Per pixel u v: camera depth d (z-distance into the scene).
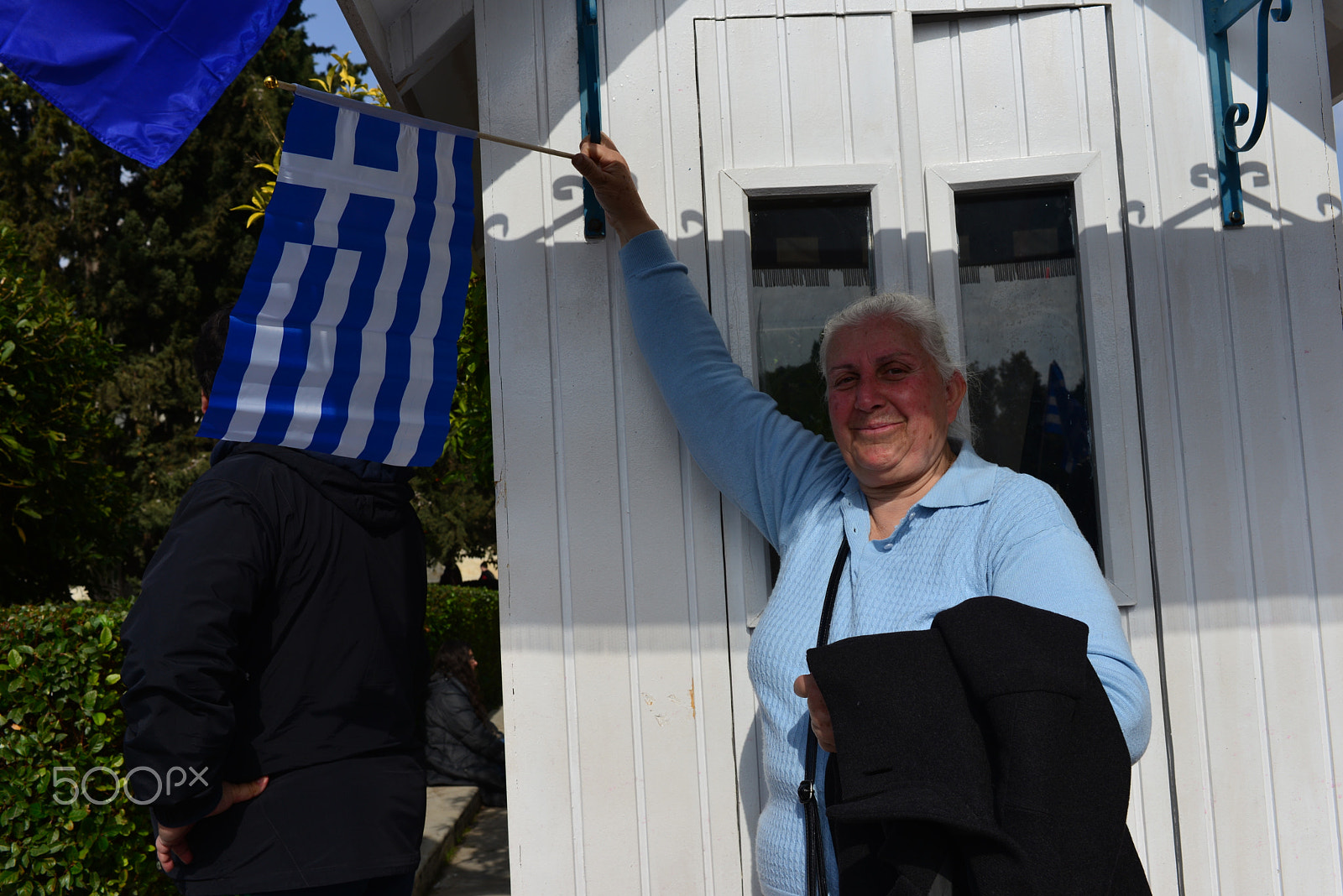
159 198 16.47
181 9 1.70
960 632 1.34
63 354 5.12
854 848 1.47
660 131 2.29
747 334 2.28
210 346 2.19
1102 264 2.27
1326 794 2.16
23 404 4.94
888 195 2.30
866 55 2.33
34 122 16.81
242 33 1.73
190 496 1.86
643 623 2.22
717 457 2.09
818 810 1.63
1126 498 2.22
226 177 16.86
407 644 2.06
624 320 2.26
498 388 2.25
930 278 2.31
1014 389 2.33
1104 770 1.28
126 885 3.51
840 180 2.29
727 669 2.21
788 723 1.72
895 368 1.79
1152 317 2.25
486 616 9.65
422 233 2.00
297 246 1.90
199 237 16.58
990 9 2.31
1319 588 2.19
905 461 1.77
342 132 1.89
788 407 2.34
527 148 2.07
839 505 1.88
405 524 2.12
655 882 2.19
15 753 3.31
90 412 5.43
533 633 2.22
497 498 2.25
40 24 1.62
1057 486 2.29
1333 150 2.26
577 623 2.22
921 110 2.34
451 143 2.01
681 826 2.19
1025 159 2.30
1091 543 2.27
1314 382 2.23
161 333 16.89
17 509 4.90
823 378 2.34
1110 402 2.24
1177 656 2.19
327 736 1.88
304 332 1.94
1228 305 2.25
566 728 2.21
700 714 2.20
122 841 3.50
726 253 2.29
